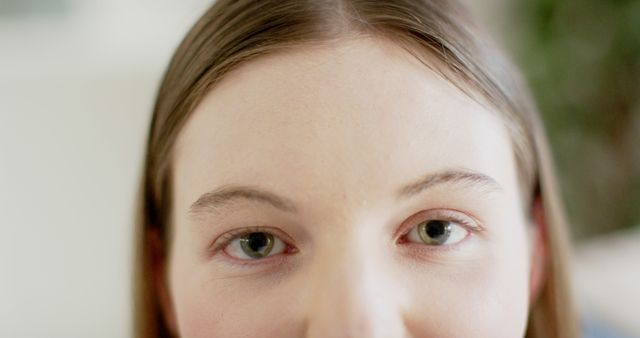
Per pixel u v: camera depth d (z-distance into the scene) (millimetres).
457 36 319
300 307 290
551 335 391
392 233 292
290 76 293
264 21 304
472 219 302
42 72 848
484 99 315
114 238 900
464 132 299
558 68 872
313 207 285
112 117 872
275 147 287
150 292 376
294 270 295
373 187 285
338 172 284
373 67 293
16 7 867
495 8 1008
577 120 888
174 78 332
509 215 318
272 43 298
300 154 285
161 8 915
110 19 898
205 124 304
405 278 292
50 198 876
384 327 279
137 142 875
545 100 874
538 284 382
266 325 295
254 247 303
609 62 860
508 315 308
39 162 864
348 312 276
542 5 896
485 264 303
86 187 883
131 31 903
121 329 910
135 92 870
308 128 286
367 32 300
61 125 862
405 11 308
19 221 873
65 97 856
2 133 848
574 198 895
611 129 889
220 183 295
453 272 298
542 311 391
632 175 902
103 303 910
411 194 289
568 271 399
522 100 352
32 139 857
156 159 345
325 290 282
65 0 881
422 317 291
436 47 305
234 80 299
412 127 289
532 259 370
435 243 301
